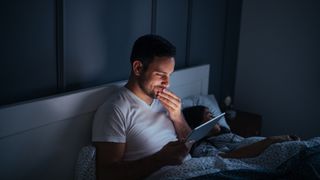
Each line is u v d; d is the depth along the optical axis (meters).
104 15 1.62
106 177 1.36
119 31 1.73
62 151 1.44
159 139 1.57
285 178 1.39
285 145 1.53
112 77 1.74
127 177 1.36
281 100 2.79
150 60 1.46
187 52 2.30
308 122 2.68
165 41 1.50
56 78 1.46
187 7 2.21
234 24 2.81
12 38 1.26
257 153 1.61
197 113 1.94
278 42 2.71
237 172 1.35
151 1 1.90
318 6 2.48
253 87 2.91
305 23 2.56
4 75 1.26
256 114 2.75
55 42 1.42
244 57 2.91
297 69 2.66
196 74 2.31
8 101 1.29
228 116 2.58
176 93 2.14
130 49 1.82
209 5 2.44
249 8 2.81
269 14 2.71
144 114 1.53
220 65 2.76
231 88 2.98
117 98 1.50
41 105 1.31
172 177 1.38
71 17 1.46
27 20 1.30
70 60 1.49
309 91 2.63
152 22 1.93
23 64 1.32
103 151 1.39
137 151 1.50
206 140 1.97
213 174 1.32
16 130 1.24
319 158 1.41
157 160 1.39
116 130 1.41
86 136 1.55
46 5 1.36
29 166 1.32
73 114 1.46
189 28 2.26
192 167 1.41
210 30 2.52
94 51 1.61
